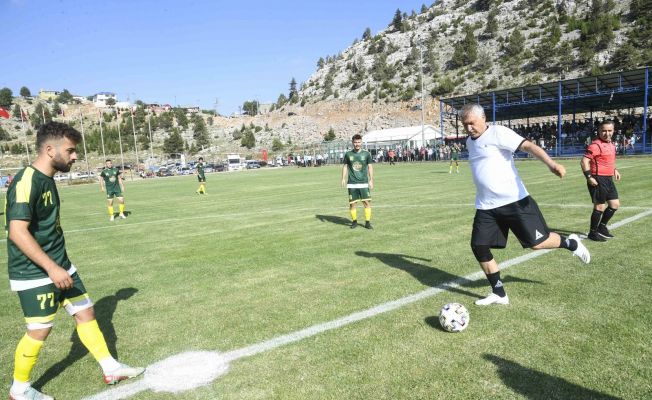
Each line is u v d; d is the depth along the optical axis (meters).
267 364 3.39
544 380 2.93
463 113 4.26
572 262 5.53
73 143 3.14
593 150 6.46
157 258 7.45
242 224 10.65
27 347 3.03
